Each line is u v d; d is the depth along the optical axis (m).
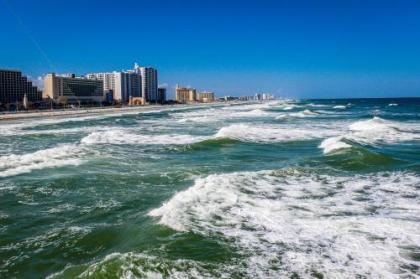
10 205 11.95
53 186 14.18
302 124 44.84
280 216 10.19
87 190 13.60
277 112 83.56
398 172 15.65
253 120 55.59
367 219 9.67
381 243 8.23
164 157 20.95
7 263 8.03
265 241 8.52
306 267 7.28
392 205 11.18
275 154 22.00
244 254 7.88
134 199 12.38
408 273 6.99
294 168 16.03
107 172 16.53
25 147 27.30
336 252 7.88
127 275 6.93
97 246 8.73
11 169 17.05
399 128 34.56
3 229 9.88
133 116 80.75
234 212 10.48
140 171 16.80
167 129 42.16
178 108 140.38
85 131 40.94
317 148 23.81
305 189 13.08
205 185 13.12
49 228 9.91
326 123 46.16
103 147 24.78
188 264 7.42
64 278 7.07
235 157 21.06
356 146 21.02
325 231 8.99
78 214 11.00
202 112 96.00
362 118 54.81
